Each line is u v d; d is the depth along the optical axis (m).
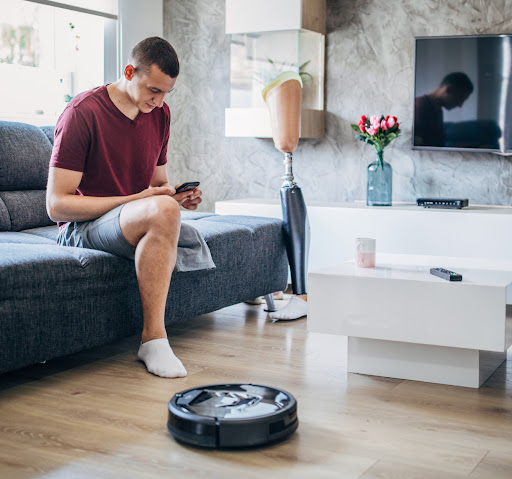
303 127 4.07
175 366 2.31
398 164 4.20
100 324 2.38
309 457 1.67
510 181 3.96
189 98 4.74
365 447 1.74
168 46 2.45
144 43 2.43
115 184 2.58
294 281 3.40
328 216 3.89
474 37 3.91
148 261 2.34
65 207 2.42
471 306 2.15
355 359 2.38
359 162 4.27
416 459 1.67
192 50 4.70
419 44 4.03
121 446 1.73
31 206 3.21
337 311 2.34
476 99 3.94
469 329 2.16
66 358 2.54
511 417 1.97
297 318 3.23
